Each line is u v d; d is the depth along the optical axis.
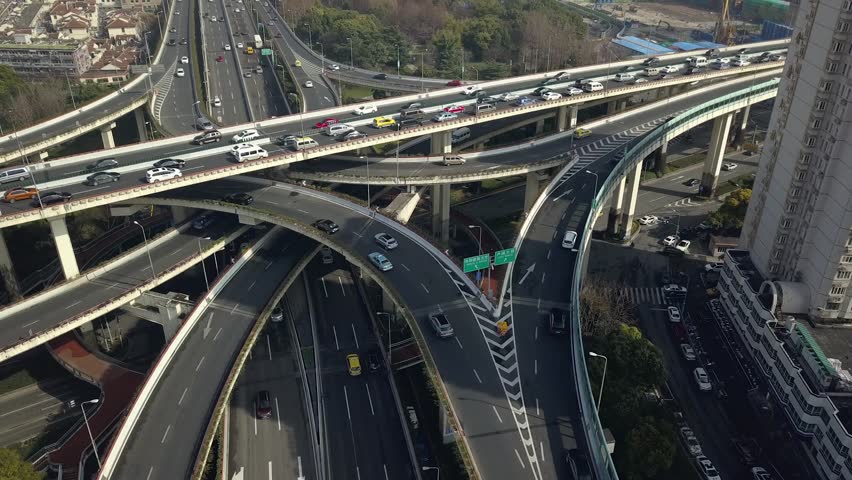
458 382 94.44
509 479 79.56
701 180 199.50
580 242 127.31
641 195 195.00
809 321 120.88
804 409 106.81
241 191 150.75
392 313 134.62
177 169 135.50
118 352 131.00
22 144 165.00
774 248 127.56
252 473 99.19
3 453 91.69
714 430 112.69
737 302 135.12
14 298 142.88
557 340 103.31
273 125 169.12
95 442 104.75
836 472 99.44
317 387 116.81
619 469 100.62
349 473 99.75
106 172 134.75
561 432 86.50
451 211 180.00
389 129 164.62
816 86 113.56
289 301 142.88
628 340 114.50
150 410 97.62
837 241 112.06
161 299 122.56
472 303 111.88
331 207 144.00
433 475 97.81
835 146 110.25
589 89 189.75
